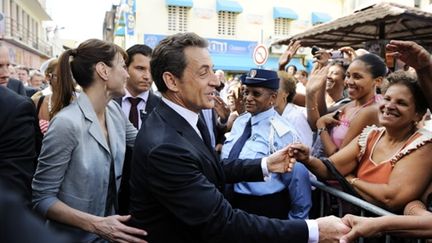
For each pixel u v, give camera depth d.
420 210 1.67
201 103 1.56
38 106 3.37
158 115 1.57
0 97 1.52
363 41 7.07
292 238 1.38
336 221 1.45
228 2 17.66
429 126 3.78
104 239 1.72
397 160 1.88
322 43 7.48
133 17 16.70
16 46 24.14
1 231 0.53
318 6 19.11
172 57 1.53
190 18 17.39
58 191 1.93
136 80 3.14
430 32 5.96
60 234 0.60
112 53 2.08
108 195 2.13
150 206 1.48
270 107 2.46
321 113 3.10
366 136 2.13
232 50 17.88
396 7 5.22
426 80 1.81
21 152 1.50
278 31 18.66
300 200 2.28
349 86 2.66
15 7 27.58
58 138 1.88
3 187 0.58
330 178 2.17
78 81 2.07
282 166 1.99
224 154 2.71
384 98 1.97
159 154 1.39
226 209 1.39
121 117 2.34
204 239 1.39
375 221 1.48
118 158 2.18
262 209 2.31
